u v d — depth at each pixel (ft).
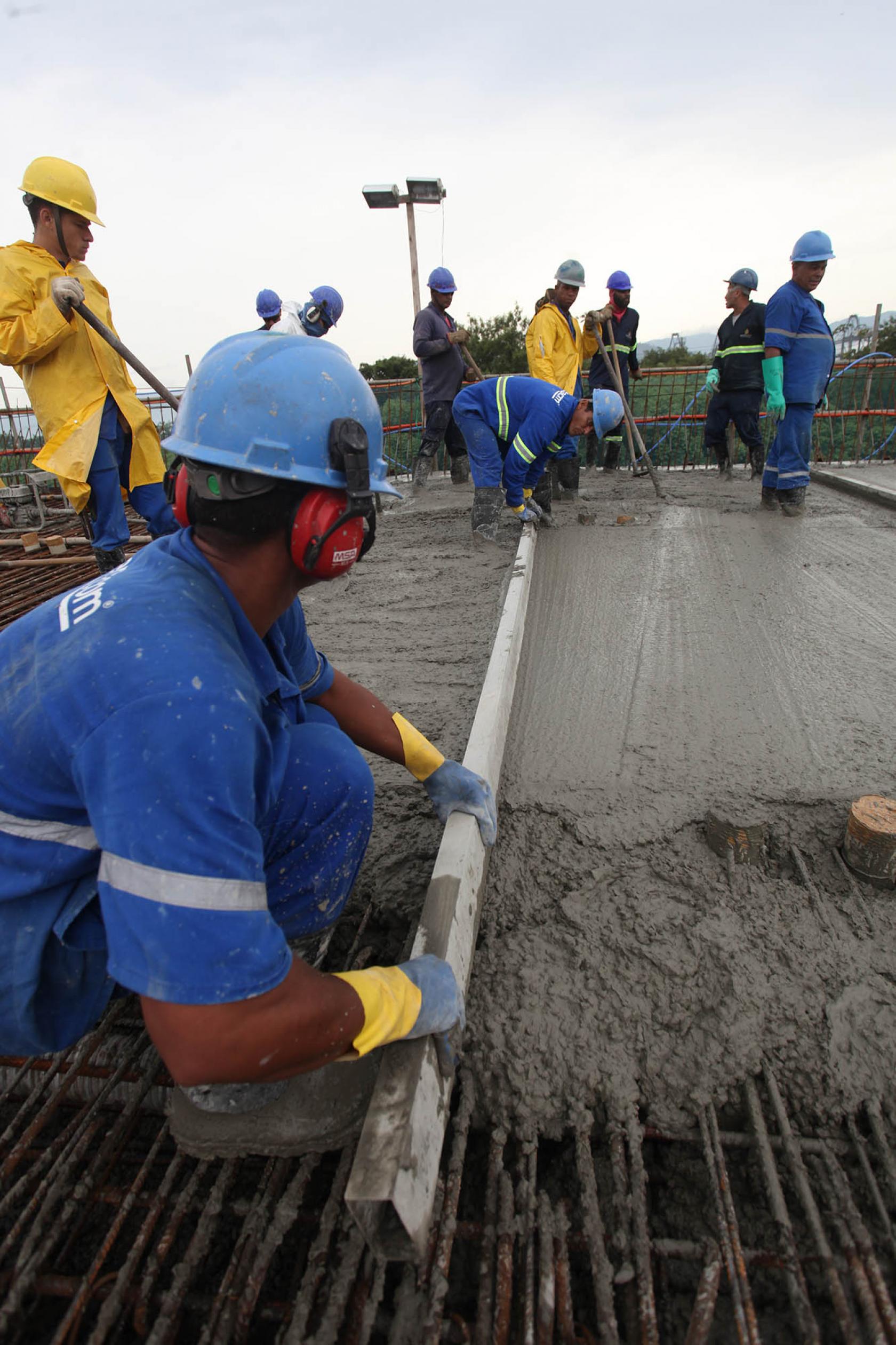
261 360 3.82
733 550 15.16
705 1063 5.15
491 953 6.00
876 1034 5.26
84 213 10.97
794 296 15.72
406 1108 4.00
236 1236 4.68
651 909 6.23
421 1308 4.05
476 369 22.17
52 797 3.60
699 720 8.93
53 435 11.65
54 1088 5.49
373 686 10.44
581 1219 4.58
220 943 3.17
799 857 6.72
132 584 3.73
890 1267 4.28
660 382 29.40
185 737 3.22
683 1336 4.12
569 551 15.83
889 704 9.01
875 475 21.97
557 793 7.75
